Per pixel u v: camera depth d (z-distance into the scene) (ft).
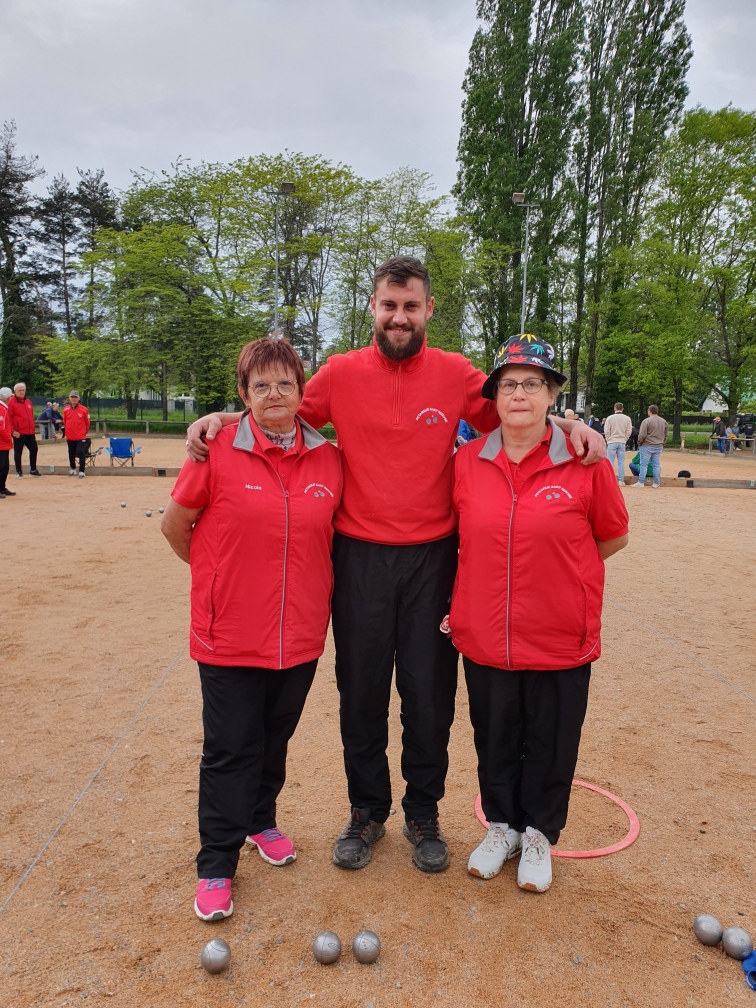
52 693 15.08
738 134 104.83
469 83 127.75
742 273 105.19
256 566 8.48
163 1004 7.25
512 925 8.49
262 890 9.06
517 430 8.72
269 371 8.38
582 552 8.78
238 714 8.54
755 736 13.75
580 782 11.97
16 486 50.85
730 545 33.47
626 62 129.49
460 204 130.00
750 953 8.02
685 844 10.24
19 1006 7.15
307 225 120.57
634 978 7.75
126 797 11.13
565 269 133.80
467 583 8.93
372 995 7.43
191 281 114.32
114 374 120.98
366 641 9.20
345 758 9.87
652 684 16.37
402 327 8.54
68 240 173.68
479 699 9.23
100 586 23.88
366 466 9.04
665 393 119.03
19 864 9.41
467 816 11.02
